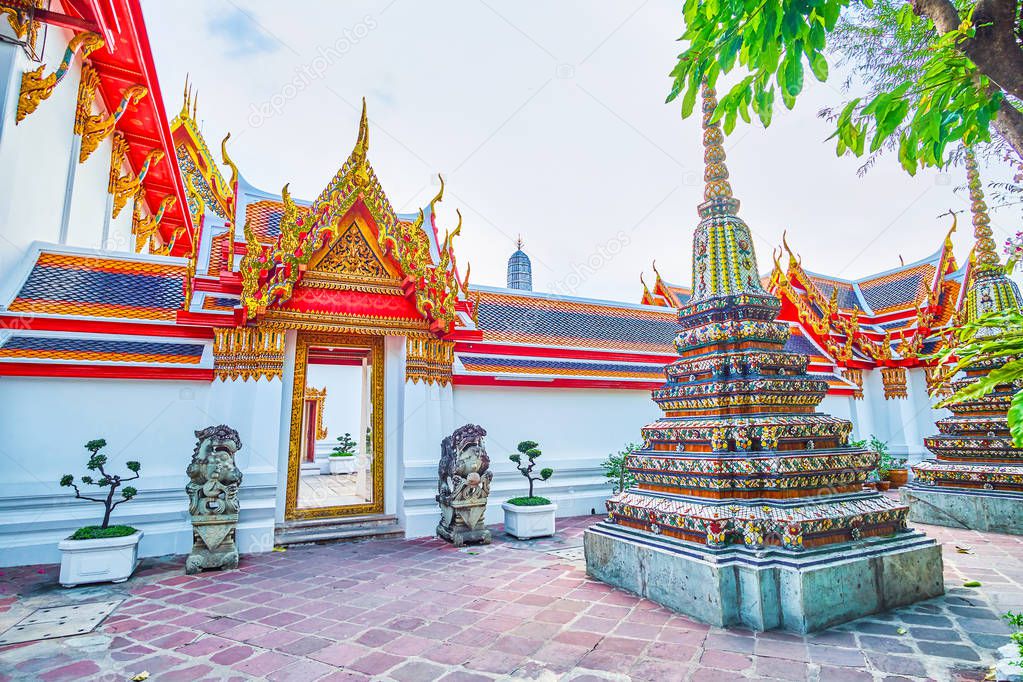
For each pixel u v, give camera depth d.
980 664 4.22
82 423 8.74
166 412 9.27
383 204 10.42
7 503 8.10
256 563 8.08
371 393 10.95
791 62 3.24
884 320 20.83
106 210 15.45
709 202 7.14
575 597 6.17
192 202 15.07
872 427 18.14
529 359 13.00
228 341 9.48
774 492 5.74
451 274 10.98
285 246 9.35
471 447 9.55
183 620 5.63
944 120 3.89
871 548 5.63
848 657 4.40
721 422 6.17
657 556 5.95
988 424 10.36
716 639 4.83
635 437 13.70
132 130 15.94
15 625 5.53
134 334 9.48
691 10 3.55
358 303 10.37
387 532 9.88
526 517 9.76
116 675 4.37
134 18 11.04
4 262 9.33
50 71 11.10
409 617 5.60
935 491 10.66
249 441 9.22
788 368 6.54
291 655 4.70
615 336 15.69
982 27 2.81
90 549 6.99
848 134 3.90
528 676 4.19
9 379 8.43
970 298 11.18
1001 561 7.61
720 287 6.78
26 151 10.13
